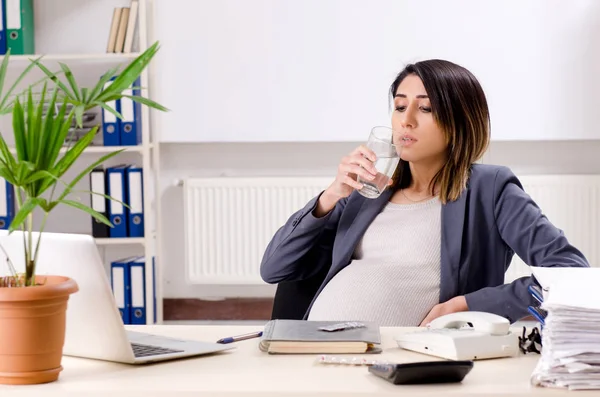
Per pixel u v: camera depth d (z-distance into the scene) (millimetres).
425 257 2291
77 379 1491
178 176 4852
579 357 1403
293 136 4707
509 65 4605
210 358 1647
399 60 4637
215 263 4734
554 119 4625
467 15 4598
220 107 4707
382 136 2014
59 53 4742
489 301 2129
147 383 1455
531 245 2238
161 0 4672
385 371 1436
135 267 4422
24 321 1426
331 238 2463
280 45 4660
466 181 2330
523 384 1436
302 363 1589
